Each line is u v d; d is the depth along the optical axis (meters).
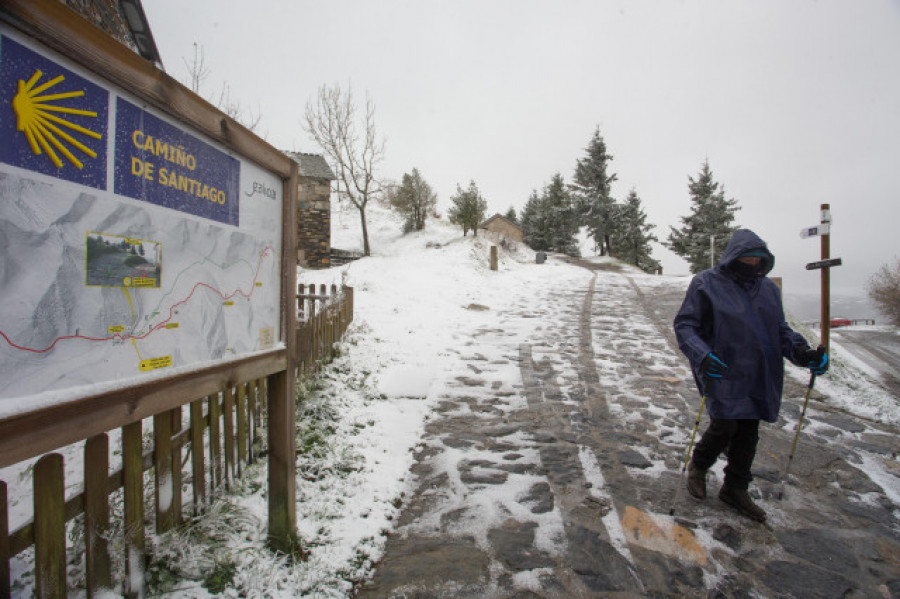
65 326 1.28
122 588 1.70
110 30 6.48
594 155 40.88
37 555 1.40
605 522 2.81
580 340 7.88
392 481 3.24
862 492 3.28
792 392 5.60
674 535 2.70
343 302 6.56
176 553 2.05
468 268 16.75
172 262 1.63
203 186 1.78
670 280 17.36
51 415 1.23
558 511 2.93
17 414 1.14
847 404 5.21
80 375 1.32
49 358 1.24
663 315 10.32
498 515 2.88
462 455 3.71
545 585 2.27
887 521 2.93
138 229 1.50
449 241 23.70
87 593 1.55
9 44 1.12
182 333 1.68
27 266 1.19
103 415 1.38
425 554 2.50
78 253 1.31
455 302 11.46
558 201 41.66
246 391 2.99
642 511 2.94
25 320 1.18
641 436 4.10
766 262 2.84
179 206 1.66
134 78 1.42
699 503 3.04
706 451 2.97
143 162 1.51
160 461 2.02
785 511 3.00
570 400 5.00
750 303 2.79
